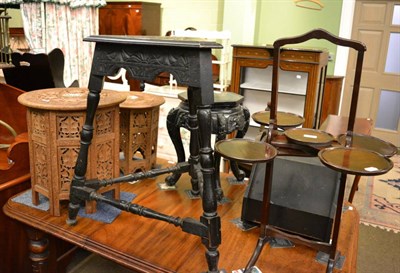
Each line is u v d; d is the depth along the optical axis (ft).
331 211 4.09
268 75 10.74
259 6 13.15
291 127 4.38
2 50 7.62
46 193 4.69
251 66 10.09
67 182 4.61
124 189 5.54
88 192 4.39
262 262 4.00
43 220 4.63
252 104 11.12
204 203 3.67
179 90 8.66
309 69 9.24
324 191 4.27
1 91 6.48
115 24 13.89
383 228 8.32
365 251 7.42
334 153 3.49
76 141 4.46
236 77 10.41
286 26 13.14
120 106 5.17
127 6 13.56
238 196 5.47
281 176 4.48
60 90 5.07
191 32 10.60
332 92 12.30
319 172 4.40
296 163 4.52
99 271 6.39
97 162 4.60
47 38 8.33
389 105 14.26
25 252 5.76
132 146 5.47
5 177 5.41
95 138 4.49
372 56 13.99
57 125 4.35
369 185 10.63
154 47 3.63
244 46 9.98
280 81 10.59
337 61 12.87
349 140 3.91
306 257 4.10
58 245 5.66
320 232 4.14
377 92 14.26
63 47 8.52
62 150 4.46
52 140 4.36
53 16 8.27
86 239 4.33
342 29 12.50
